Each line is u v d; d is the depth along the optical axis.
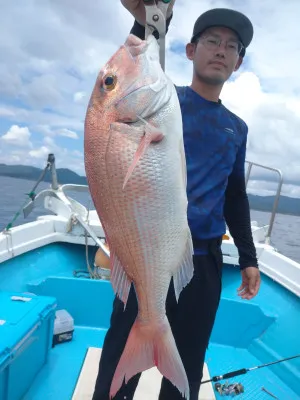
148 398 2.23
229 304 3.16
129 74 1.26
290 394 2.52
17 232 3.71
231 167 1.75
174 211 1.29
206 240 1.67
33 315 2.22
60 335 2.90
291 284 3.48
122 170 1.24
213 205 1.66
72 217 4.14
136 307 1.63
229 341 3.13
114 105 1.25
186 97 1.73
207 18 1.63
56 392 2.36
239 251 2.04
